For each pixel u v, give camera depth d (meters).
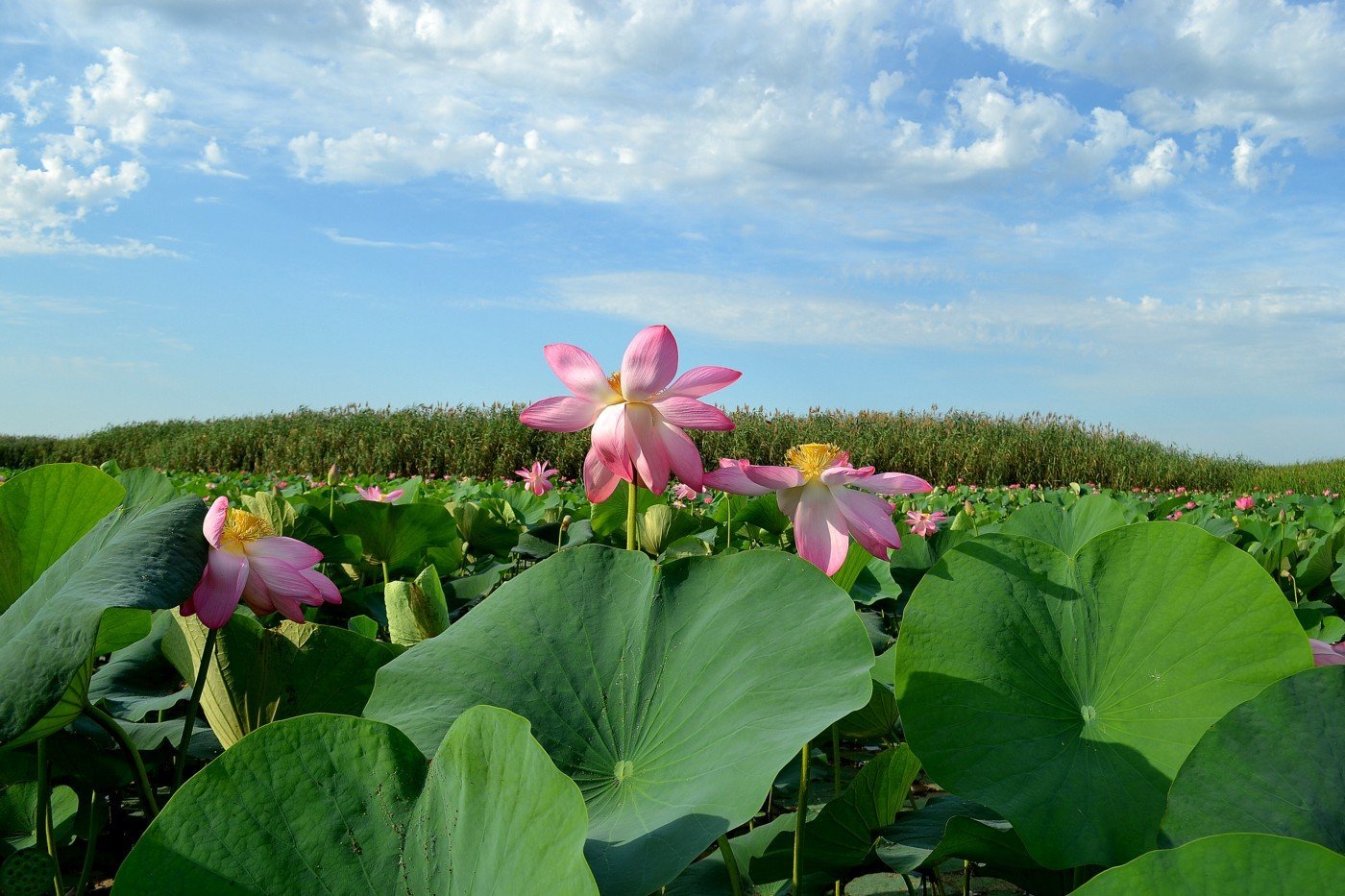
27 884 1.34
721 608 1.38
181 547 1.35
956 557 1.37
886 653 1.76
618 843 1.03
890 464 20.19
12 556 1.58
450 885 0.92
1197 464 21.94
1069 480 20.72
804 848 1.44
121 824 1.82
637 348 1.68
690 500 6.17
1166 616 1.29
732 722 1.18
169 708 1.87
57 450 24.27
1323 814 0.95
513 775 0.89
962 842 1.26
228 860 0.96
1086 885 0.78
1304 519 5.53
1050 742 1.22
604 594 1.46
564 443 18.19
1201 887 0.76
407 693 1.39
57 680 1.05
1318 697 1.03
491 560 4.11
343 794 1.01
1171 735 1.21
